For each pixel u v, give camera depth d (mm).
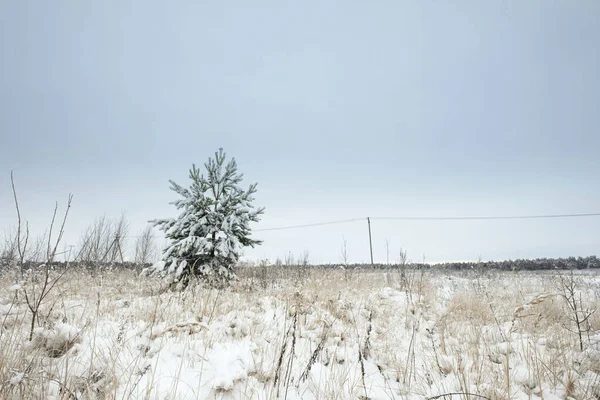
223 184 10281
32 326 3180
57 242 3545
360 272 13742
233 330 4137
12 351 2723
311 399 2662
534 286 10688
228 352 3002
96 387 2459
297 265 14289
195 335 3838
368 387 2896
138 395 2453
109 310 5246
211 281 8656
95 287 7809
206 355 3215
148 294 7910
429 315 5914
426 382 3129
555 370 3039
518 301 6973
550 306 5676
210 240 9531
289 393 2719
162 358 3146
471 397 2660
